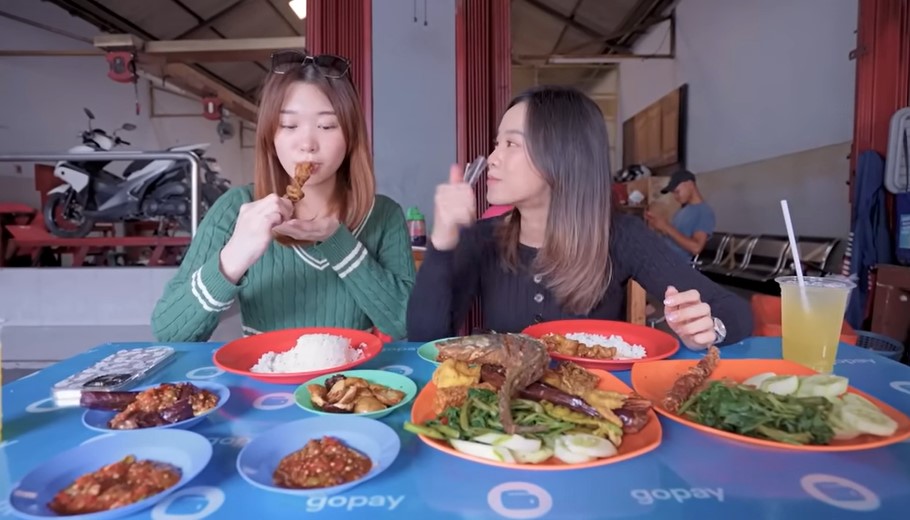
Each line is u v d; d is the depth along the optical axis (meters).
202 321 1.38
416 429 0.77
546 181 1.50
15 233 4.38
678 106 7.25
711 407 0.83
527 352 0.87
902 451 0.75
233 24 7.99
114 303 3.28
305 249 1.60
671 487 0.67
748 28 5.58
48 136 7.02
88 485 0.64
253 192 1.69
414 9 3.45
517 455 0.72
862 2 3.38
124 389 1.03
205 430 0.86
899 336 3.01
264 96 1.49
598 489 0.66
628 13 7.84
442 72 3.48
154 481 0.65
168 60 7.00
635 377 1.01
